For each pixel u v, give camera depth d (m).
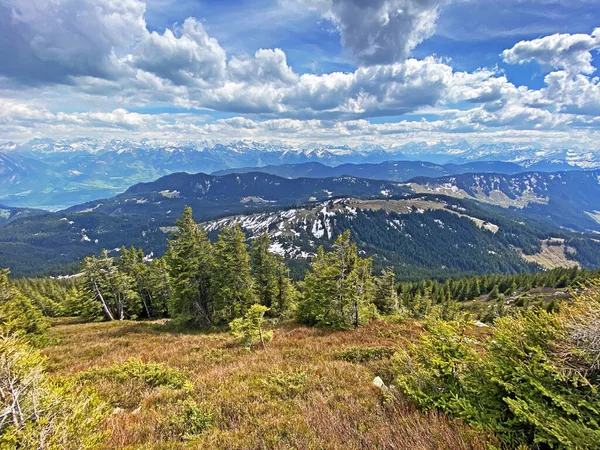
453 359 5.70
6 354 4.52
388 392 6.73
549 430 3.68
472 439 4.25
